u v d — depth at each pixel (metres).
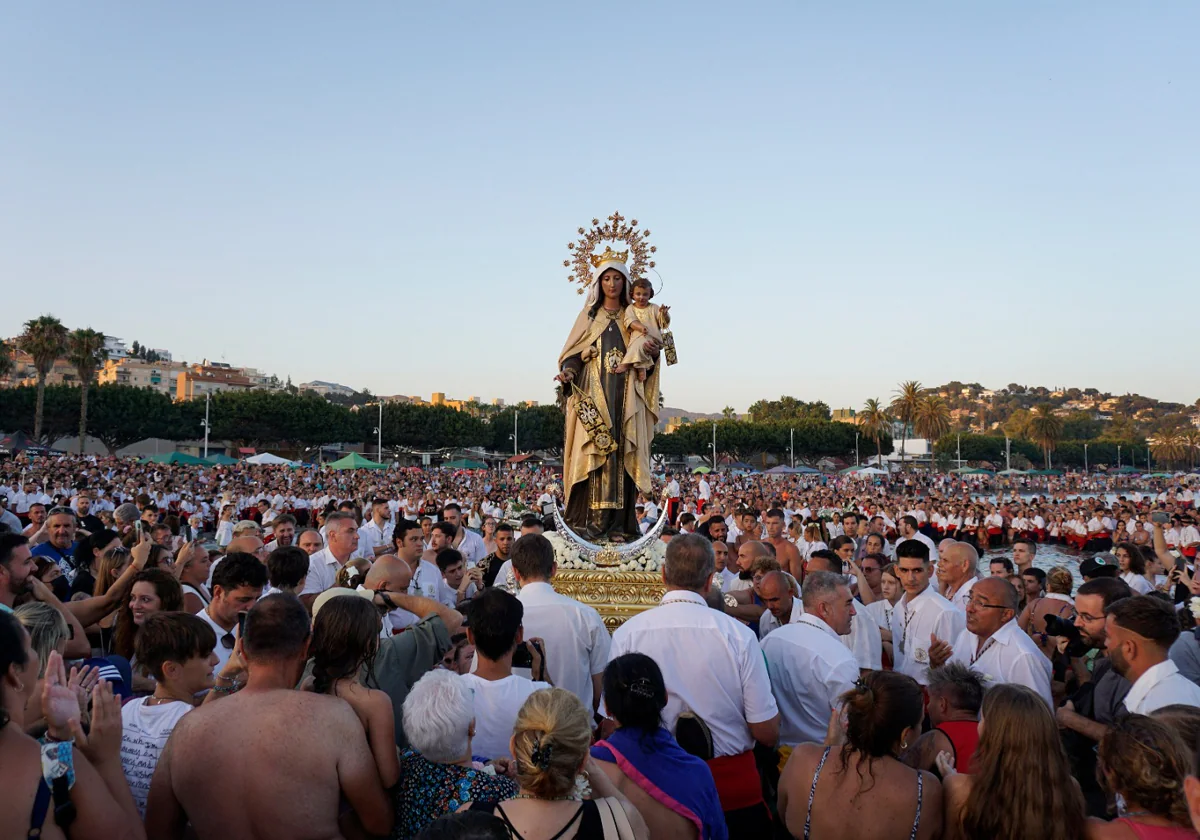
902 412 114.31
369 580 5.95
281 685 3.77
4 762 2.93
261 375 191.88
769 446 115.88
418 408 97.56
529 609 5.79
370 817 3.71
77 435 81.31
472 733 3.91
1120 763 3.43
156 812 3.55
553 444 111.12
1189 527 22.91
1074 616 8.06
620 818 3.29
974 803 3.51
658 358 9.74
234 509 17.56
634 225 10.17
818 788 3.88
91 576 8.62
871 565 9.89
